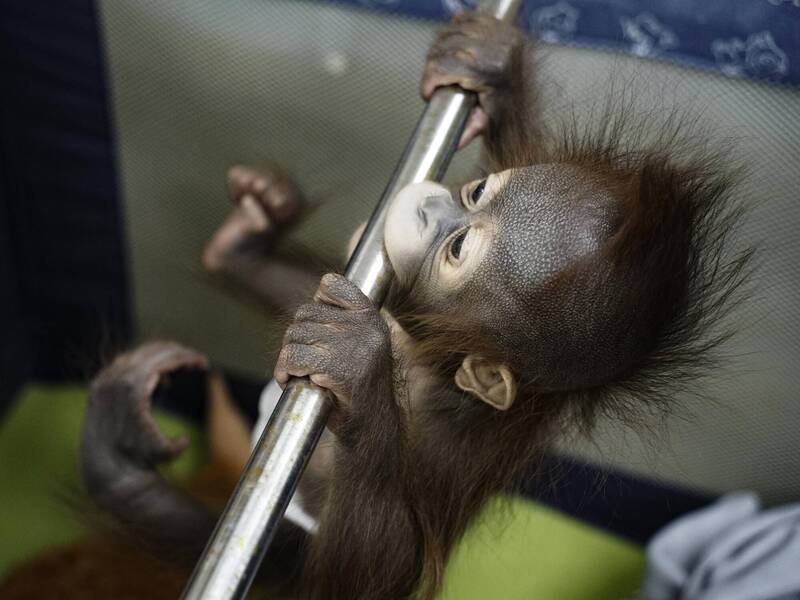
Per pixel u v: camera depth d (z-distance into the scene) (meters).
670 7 1.20
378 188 1.44
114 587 1.47
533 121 1.13
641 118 1.11
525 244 0.85
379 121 1.39
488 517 1.26
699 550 1.47
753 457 1.49
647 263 0.85
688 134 1.15
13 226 1.64
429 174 0.92
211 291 1.64
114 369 1.26
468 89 1.05
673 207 0.87
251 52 1.39
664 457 1.53
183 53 1.42
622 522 1.63
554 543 1.64
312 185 1.48
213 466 1.63
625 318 0.86
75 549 1.52
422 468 0.99
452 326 0.89
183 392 1.77
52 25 1.43
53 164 1.56
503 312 0.87
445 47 1.07
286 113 1.43
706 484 1.54
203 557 0.62
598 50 1.24
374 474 0.86
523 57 1.12
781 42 1.18
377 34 1.33
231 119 1.46
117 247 1.64
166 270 1.65
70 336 1.76
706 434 1.49
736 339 1.36
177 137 1.50
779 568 1.37
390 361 0.81
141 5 1.39
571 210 0.85
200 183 1.54
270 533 0.64
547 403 0.96
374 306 0.81
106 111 1.50
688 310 0.93
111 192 1.58
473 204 0.90
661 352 0.92
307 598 0.96
